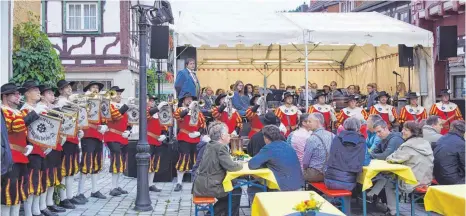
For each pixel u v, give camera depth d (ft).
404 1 62.54
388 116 37.60
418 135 21.58
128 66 59.21
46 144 19.79
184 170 30.09
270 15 44.45
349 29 37.81
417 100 39.01
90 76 58.90
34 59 31.71
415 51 41.63
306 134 24.21
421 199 23.66
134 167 35.47
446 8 48.19
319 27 38.24
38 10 39.52
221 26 38.58
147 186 25.11
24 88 20.12
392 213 22.43
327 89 47.67
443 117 37.52
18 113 19.02
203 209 20.90
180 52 40.63
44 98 21.74
